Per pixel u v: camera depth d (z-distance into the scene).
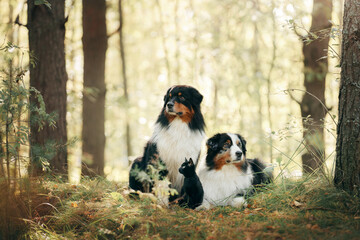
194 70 16.94
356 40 4.82
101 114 9.27
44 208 5.41
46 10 7.02
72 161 8.77
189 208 5.39
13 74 5.07
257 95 15.30
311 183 5.59
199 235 4.35
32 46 7.06
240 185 5.73
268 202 5.26
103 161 9.29
